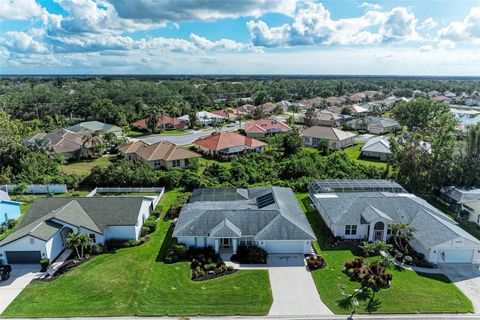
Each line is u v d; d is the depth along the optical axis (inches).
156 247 1498.5
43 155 2568.9
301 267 1343.5
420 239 1423.5
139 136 3978.8
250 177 2332.7
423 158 2117.4
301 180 2261.3
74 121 4803.2
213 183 2240.4
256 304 1125.1
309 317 1069.8
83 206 1603.1
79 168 2728.8
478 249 1365.7
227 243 1486.2
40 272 1314.0
